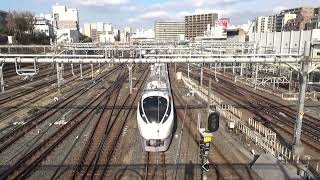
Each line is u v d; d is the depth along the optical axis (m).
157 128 18.62
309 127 25.17
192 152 19.05
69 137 21.58
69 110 29.73
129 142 20.78
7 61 21.12
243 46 52.50
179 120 26.45
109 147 19.66
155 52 47.66
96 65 82.56
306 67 17.88
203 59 21.30
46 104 32.59
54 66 68.75
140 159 17.95
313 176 15.72
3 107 30.94
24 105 32.03
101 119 26.59
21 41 78.81
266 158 17.28
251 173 16.23
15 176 15.43
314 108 32.47
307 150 20.02
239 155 18.59
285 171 15.62
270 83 49.97
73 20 185.12
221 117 27.39
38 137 21.47
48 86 45.69
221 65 67.38
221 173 16.14
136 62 21.39
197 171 16.42
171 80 55.16
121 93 40.78
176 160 17.84
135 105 32.66
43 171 16.16
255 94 40.62
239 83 51.22
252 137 21.02
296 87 44.31
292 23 97.75
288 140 21.75
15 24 84.44
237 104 33.81
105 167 16.73
